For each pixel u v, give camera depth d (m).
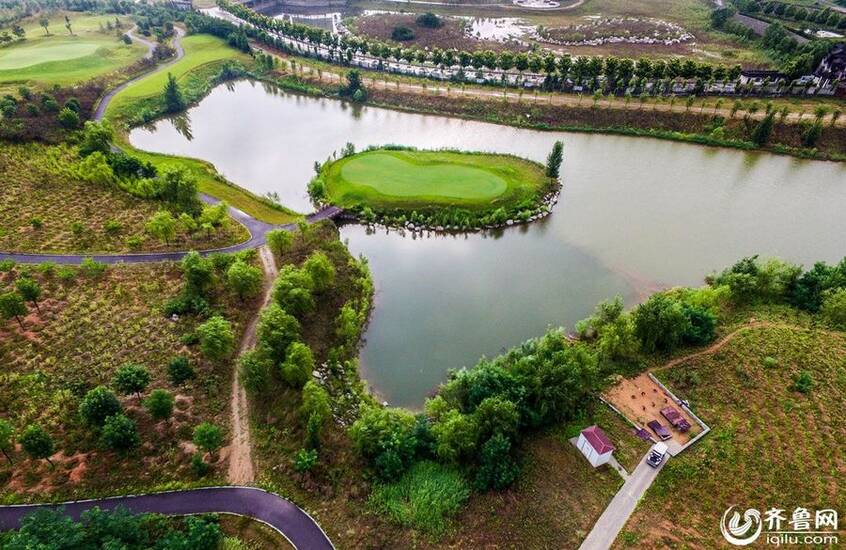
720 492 56.03
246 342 76.12
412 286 92.94
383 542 51.47
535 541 51.66
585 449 59.50
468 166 125.81
